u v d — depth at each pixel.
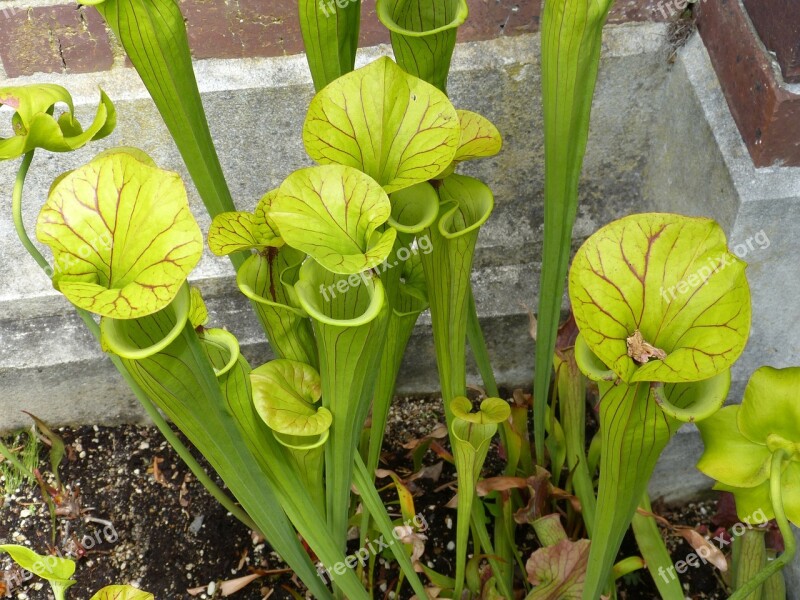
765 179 0.74
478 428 0.66
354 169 0.47
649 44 0.84
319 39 0.57
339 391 0.54
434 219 0.56
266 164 0.90
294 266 0.59
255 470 0.57
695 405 0.45
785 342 0.85
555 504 0.88
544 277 0.69
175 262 0.42
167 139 0.87
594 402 1.00
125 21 0.50
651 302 0.44
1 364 0.94
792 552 0.50
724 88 0.78
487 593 0.79
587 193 0.98
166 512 0.94
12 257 0.92
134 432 1.03
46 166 0.86
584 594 0.62
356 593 0.65
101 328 0.45
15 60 0.80
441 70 0.59
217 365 0.55
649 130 0.92
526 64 0.85
